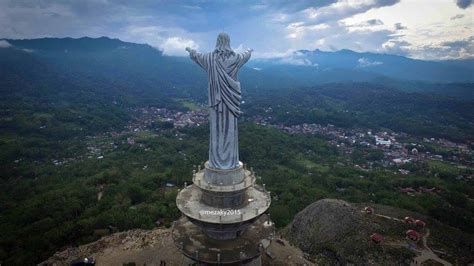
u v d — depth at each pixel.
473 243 72.75
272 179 136.50
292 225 80.44
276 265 61.53
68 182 135.88
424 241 72.06
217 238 45.53
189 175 122.25
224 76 43.88
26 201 111.88
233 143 45.34
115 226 78.25
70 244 73.56
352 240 70.50
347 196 119.38
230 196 44.56
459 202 120.62
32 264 67.12
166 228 74.69
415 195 125.94
